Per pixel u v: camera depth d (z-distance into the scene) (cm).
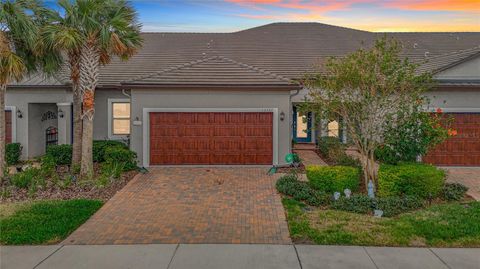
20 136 1759
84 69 1260
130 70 1956
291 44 2262
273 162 1529
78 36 1184
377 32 2436
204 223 823
